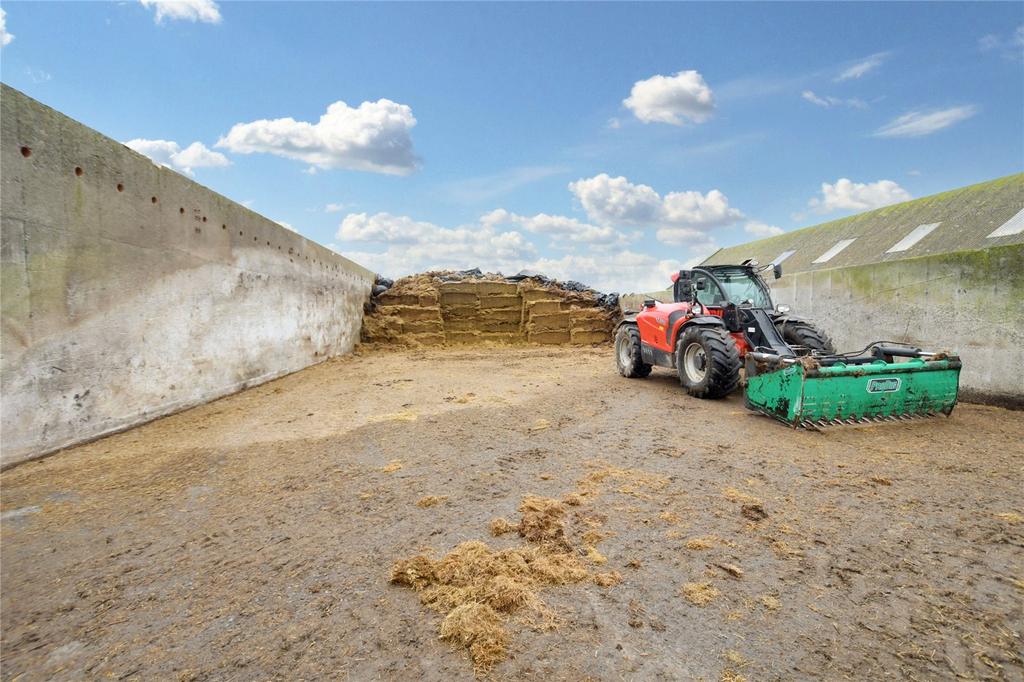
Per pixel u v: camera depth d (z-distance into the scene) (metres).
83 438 4.88
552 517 3.22
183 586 2.55
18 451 4.30
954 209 11.45
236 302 7.52
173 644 2.13
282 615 2.30
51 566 2.77
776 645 2.09
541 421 5.66
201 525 3.22
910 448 4.57
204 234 6.71
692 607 2.33
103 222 5.05
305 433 5.29
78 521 3.29
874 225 13.73
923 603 2.34
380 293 15.87
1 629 2.26
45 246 4.45
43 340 4.46
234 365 7.48
